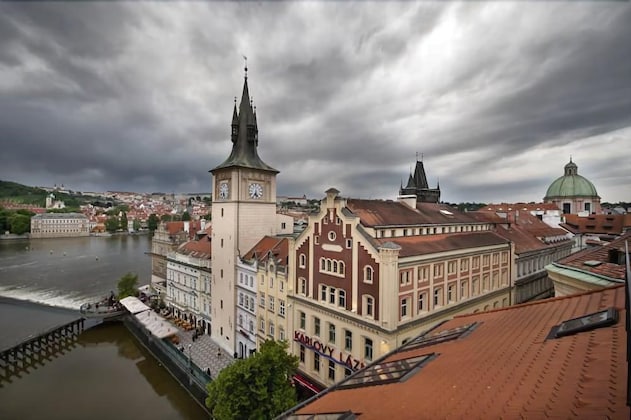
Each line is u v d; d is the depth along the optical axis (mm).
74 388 51562
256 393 30453
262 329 51750
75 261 154875
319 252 41531
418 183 98812
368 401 13469
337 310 38688
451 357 15094
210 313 65250
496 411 8500
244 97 60375
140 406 46625
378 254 34406
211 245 67062
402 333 34531
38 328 76875
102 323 78250
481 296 47094
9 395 49719
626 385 7348
